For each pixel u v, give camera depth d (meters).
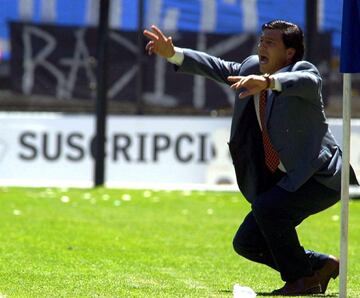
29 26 59.66
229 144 22.36
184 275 26.77
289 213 22.16
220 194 53.94
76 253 30.86
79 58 59.78
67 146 58.69
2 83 59.91
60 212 43.97
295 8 58.94
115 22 59.28
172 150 58.44
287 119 21.61
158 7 59.19
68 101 60.00
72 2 59.66
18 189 54.53
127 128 58.47
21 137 58.78
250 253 23.53
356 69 19.45
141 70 59.50
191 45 59.19
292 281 22.89
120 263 28.86
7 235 35.22
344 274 19.55
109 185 57.72
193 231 38.22
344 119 19.64
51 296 21.84
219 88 59.69
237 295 21.94
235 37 59.19
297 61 22.12
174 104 59.75
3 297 21.41
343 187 19.64
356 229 39.97
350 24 19.45
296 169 21.77
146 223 40.56
